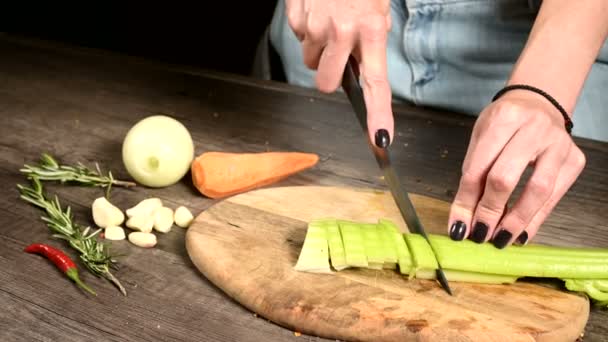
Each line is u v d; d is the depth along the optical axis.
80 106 1.44
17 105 1.43
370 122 1.10
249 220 1.10
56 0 2.44
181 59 2.41
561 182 1.04
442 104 1.51
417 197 1.17
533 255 1.02
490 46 1.43
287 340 0.96
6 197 1.15
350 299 0.98
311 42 1.14
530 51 1.09
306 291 0.99
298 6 1.15
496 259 1.02
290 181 1.23
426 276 1.02
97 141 1.32
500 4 1.40
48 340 0.94
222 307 0.99
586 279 1.01
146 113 1.42
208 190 1.17
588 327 0.99
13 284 1.01
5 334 0.95
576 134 1.44
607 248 1.10
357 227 1.06
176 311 0.98
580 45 1.08
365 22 1.09
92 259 1.02
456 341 0.95
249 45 2.32
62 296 0.99
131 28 2.42
